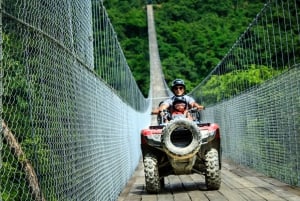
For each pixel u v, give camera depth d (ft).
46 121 8.00
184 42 176.86
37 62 7.74
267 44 24.99
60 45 9.14
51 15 8.74
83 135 11.41
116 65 21.94
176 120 19.17
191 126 19.10
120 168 20.81
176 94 21.38
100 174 14.06
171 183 23.36
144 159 20.08
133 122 34.19
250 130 27.81
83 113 11.58
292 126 19.02
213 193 19.11
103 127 15.51
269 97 22.56
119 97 22.49
